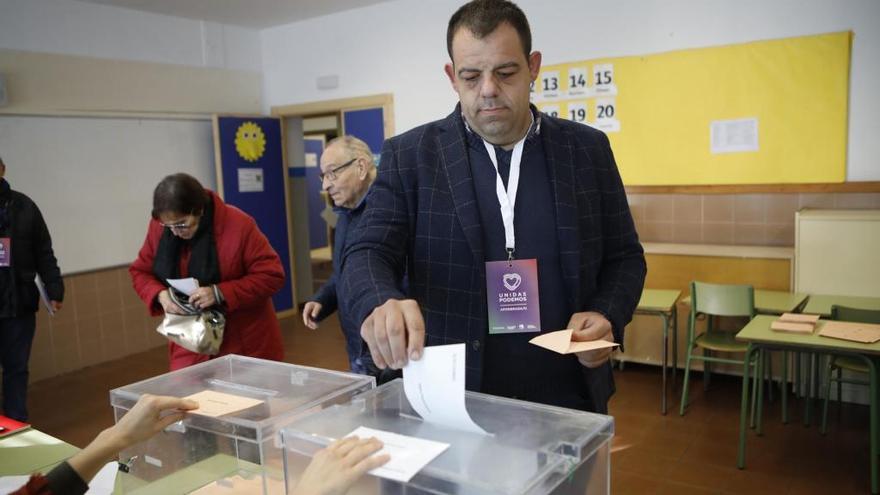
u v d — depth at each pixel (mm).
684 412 3635
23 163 4461
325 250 9133
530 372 1266
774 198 4090
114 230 5051
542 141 1284
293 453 935
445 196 1263
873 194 3781
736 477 2871
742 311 3412
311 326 2543
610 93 4496
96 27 4895
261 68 6254
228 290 2340
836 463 2969
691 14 4156
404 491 798
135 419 1167
